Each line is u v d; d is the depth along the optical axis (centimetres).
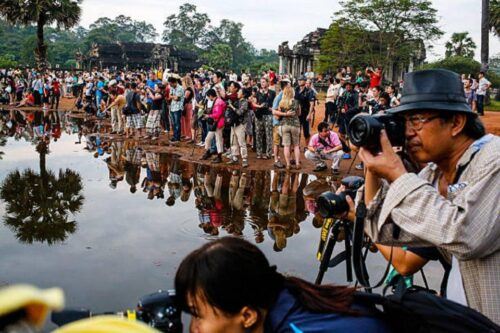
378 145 180
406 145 196
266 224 676
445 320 162
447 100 186
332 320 158
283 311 158
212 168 1066
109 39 12406
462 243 169
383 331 163
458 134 192
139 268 515
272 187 898
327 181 948
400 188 177
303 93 1315
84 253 557
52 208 754
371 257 547
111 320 83
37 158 1191
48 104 2544
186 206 768
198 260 154
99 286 470
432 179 212
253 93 1299
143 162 1137
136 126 1506
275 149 1068
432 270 518
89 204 777
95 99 2288
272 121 1168
